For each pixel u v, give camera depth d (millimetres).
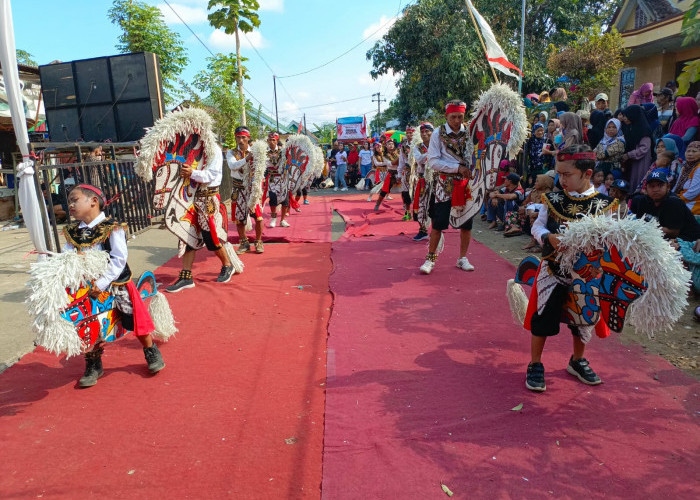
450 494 2371
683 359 3650
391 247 7566
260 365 3785
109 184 8508
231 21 17328
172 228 5441
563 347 3941
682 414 2979
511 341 4078
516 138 5082
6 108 11758
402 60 21906
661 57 13383
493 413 3041
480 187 5652
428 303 4984
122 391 3449
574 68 12406
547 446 2721
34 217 6137
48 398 3379
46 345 3062
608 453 2648
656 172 4867
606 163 7348
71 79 11773
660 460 2582
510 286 3723
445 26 20016
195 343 4219
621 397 3186
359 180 20156
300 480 2514
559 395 3230
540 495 2363
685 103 6812
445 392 3309
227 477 2549
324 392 3365
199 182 5551
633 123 7191
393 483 2459
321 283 5816
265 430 2941
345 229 9281
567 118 8039
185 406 3236
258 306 5082
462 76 18641
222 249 5879
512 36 20422
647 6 13906
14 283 5949
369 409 3119
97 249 3316
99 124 11883
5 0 5754
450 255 6883
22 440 2914
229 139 17594
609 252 2924
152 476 2574
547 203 3145
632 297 2930
